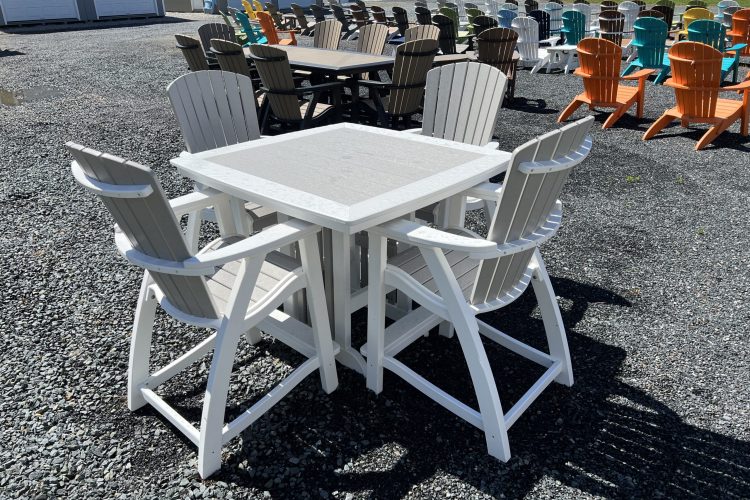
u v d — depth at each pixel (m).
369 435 1.92
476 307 1.81
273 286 1.96
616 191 4.06
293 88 4.79
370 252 1.87
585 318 2.56
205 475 1.75
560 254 3.16
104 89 7.68
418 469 1.78
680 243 3.27
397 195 1.82
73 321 2.57
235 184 1.94
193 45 5.25
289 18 12.93
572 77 8.29
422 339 2.46
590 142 1.84
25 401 2.07
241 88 2.91
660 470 1.76
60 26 16.31
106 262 3.10
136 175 1.39
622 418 1.98
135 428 1.96
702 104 4.88
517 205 1.64
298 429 1.94
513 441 1.89
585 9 10.42
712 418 1.97
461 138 2.95
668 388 2.12
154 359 2.31
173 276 1.63
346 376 2.20
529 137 5.38
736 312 2.58
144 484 1.73
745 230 3.41
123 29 15.34
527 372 2.22
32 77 8.52
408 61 4.80
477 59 6.24
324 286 2.16
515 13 9.09
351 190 1.87
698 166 4.55
